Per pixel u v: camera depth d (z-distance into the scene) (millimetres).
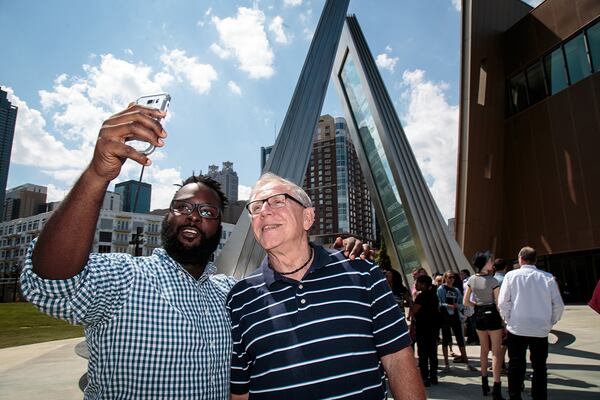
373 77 16141
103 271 1535
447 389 5398
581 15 23141
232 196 150875
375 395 1709
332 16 13773
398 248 16203
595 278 22938
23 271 1339
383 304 1820
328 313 1740
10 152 155375
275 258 1995
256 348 1763
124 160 1299
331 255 1962
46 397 5309
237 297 1944
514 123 27250
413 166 15086
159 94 1412
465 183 26188
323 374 1654
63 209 1266
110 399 1517
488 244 26562
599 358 7016
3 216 149125
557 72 24594
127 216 84188
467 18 26391
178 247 1823
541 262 25750
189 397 1574
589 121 22578
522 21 26812
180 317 1642
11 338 13266
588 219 22359
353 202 111875
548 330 4188
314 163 113750
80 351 5094
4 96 154125
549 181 24656
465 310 5547
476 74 26531
